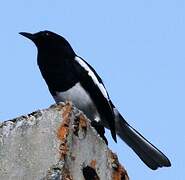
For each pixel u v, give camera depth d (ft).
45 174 30.73
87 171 33.73
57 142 31.58
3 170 31.65
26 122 32.71
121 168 36.04
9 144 32.32
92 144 34.09
